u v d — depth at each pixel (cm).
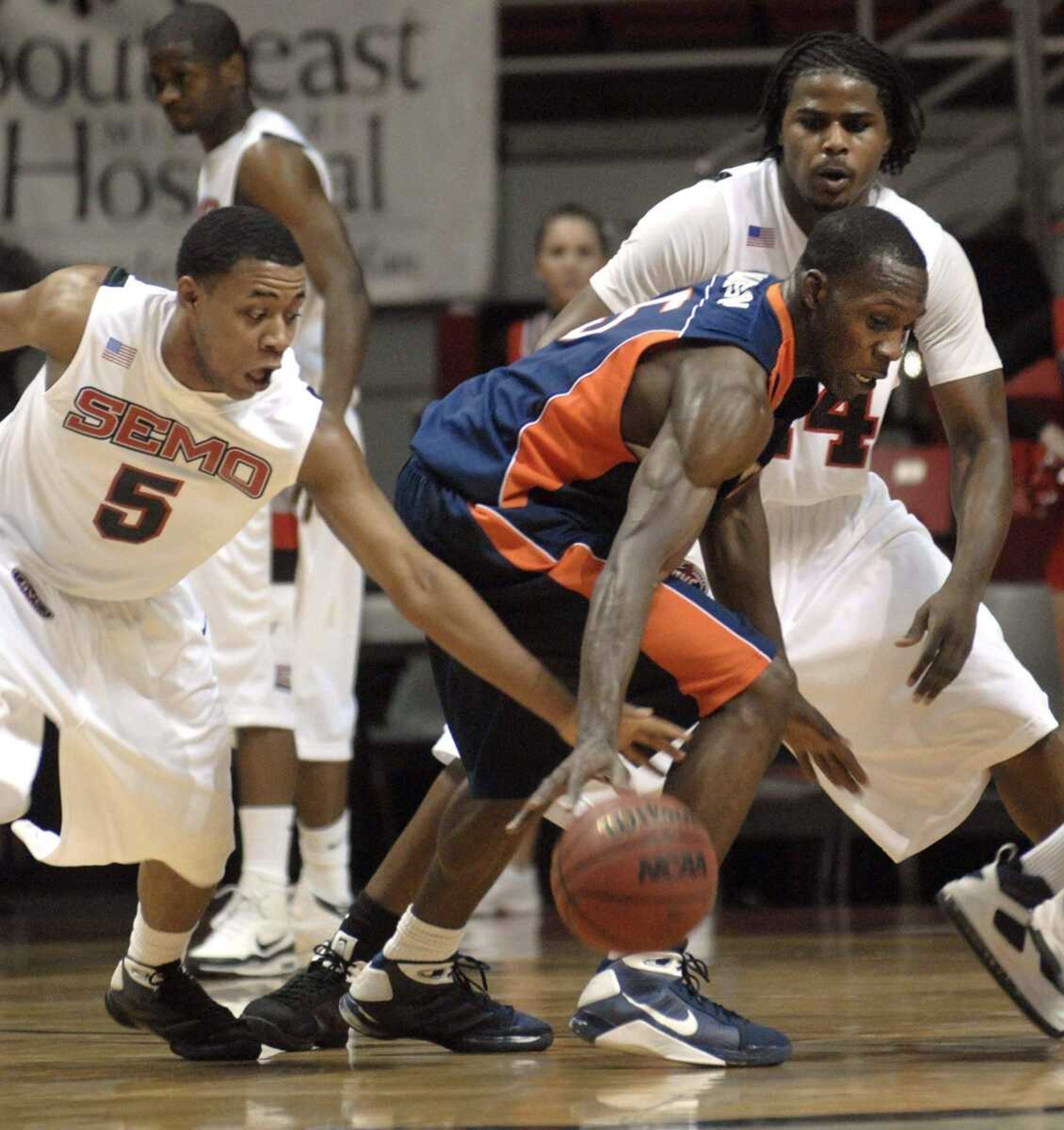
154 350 973
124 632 1038
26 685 985
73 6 2867
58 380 999
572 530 987
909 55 3016
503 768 1002
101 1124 827
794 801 2369
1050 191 2786
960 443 1197
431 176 2883
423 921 1050
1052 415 2330
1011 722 1138
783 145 1196
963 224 2966
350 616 1725
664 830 874
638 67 3098
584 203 3198
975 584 1126
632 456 977
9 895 2831
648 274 1204
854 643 1182
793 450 1193
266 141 1633
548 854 2644
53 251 2877
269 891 1644
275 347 952
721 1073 951
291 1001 1077
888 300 952
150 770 1020
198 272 941
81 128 2878
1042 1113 794
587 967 1639
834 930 2020
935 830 1198
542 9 3216
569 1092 891
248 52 2883
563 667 1001
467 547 993
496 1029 1072
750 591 1059
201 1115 846
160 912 1054
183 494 1010
